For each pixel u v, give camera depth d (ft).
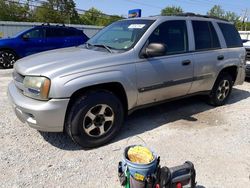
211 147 11.80
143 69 12.19
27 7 177.58
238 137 12.89
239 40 18.21
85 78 10.48
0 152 10.75
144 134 12.88
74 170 9.75
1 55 31.48
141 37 12.51
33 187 8.77
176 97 14.58
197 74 14.85
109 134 11.73
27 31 33.45
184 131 13.35
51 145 11.51
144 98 12.75
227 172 9.96
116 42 13.14
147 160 8.18
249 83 25.73
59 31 35.99
